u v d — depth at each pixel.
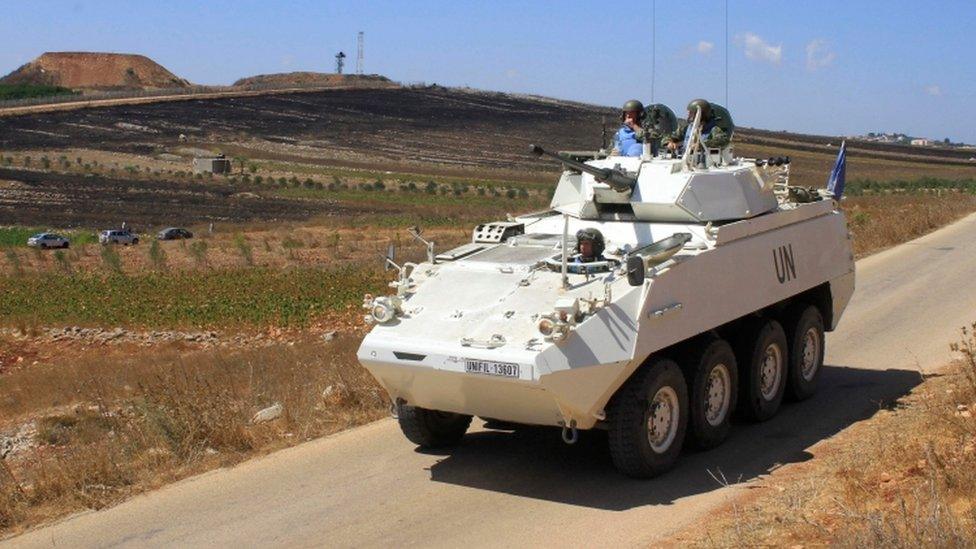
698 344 10.15
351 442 10.81
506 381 8.60
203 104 140.38
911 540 6.70
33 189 79.06
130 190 81.69
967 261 22.75
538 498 9.09
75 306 30.88
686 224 10.73
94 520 8.81
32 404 17.16
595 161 11.60
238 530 8.46
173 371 14.94
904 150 148.00
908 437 9.79
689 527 8.10
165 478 9.80
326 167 105.00
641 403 9.20
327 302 29.25
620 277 9.34
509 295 9.46
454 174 106.62
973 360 10.92
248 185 88.38
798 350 11.95
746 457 10.10
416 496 9.19
